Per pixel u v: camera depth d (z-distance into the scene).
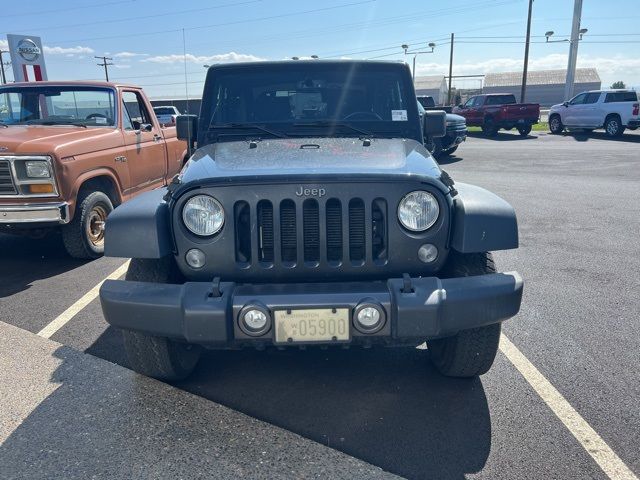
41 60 13.31
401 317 2.68
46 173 5.40
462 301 2.73
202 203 2.86
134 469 2.63
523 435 2.88
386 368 3.64
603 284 5.20
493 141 22.27
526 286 5.16
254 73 4.19
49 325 4.33
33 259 6.25
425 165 3.12
